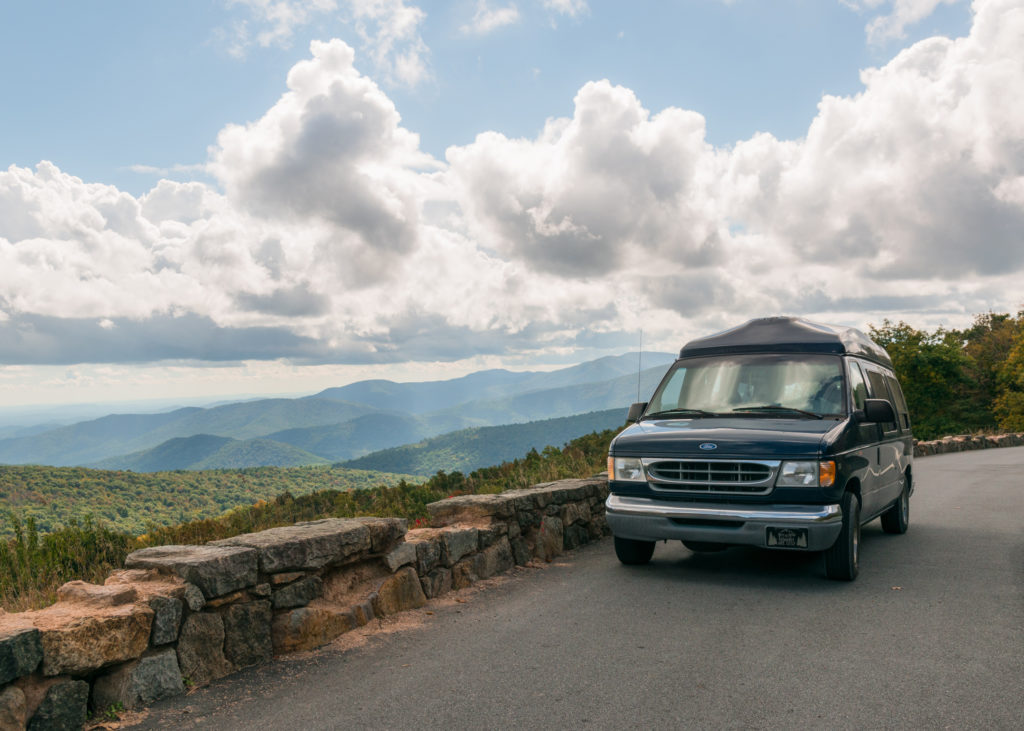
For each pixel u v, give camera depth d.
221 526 10.91
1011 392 49.50
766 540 6.45
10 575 6.09
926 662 4.52
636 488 7.02
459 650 4.95
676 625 5.46
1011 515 10.98
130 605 4.01
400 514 12.78
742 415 7.41
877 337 50.44
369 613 5.57
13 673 3.33
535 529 8.16
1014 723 3.59
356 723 3.74
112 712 3.80
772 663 4.55
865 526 10.42
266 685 4.32
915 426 46.81
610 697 4.03
